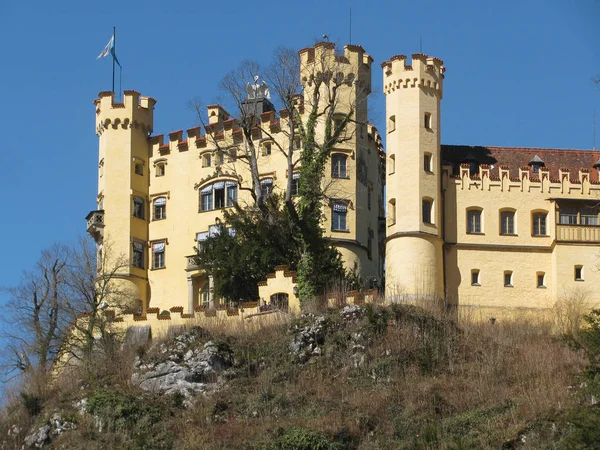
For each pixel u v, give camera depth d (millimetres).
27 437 81188
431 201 95250
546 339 86188
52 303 94188
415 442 73875
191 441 75500
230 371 82938
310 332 84688
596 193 96312
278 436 75062
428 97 97250
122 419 79438
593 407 65312
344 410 77688
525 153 100000
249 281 92750
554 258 94312
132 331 91438
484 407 76438
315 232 91938
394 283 93750
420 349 83375
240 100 95062
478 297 94250
